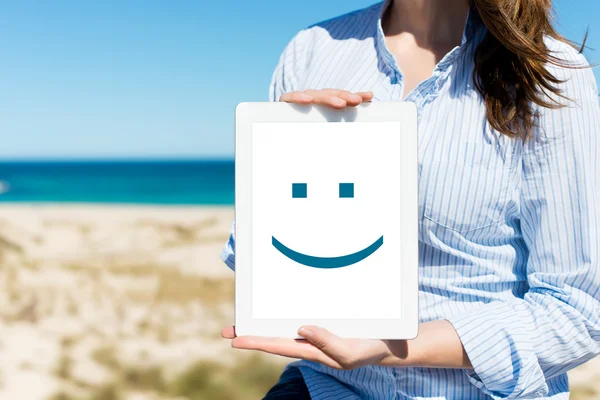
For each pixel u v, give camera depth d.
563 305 1.17
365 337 1.06
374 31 1.48
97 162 64.00
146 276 7.57
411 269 1.06
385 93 1.35
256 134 1.08
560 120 1.18
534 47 1.15
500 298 1.26
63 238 10.43
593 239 1.17
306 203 1.07
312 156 1.07
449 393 1.26
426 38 1.41
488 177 1.22
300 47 1.60
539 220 1.21
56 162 64.19
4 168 50.94
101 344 5.16
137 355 4.93
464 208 1.23
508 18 1.16
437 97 1.27
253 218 1.08
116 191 33.41
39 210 20.61
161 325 5.73
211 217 16.45
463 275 1.27
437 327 1.18
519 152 1.22
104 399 4.17
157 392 4.30
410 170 1.07
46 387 4.31
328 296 1.07
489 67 1.22
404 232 1.06
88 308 6.14
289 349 1.04
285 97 1.08
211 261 8.31
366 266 1.06
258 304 1.07
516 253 1.28
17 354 4.87
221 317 6.04
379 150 1.07
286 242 1.07
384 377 1.29
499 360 1.14
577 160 1.17
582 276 1.17
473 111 1.25
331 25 1.58
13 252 8.98
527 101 1.19
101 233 11.09
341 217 1.07
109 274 7.62
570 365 1.22
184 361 4.81
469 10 1.29
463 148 1.23
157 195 32.28
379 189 1.07
